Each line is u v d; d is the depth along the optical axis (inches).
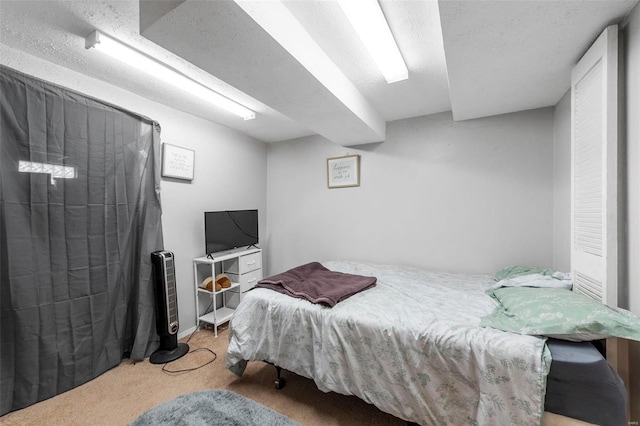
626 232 48.0
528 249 94.9
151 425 59.2
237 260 122.8
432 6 53.0
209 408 64.3
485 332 50.6
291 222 146.4
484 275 98.3
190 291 110.0
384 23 56.2
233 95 94.5
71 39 63.0
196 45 52.8
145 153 92.2
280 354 69.5
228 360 73.4
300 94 73.8
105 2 52.3
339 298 70.1
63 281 72.9
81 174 76.4
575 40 53.7
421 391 52.7
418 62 73.4
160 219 95.6
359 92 90.9
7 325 65.2
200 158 114.2
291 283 82.4
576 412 41.8
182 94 92.3
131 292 89.5
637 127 45.2
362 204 126.3
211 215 112.0
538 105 89.0
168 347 90.9
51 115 71.0
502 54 58.7
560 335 46.1
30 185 67.7
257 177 146.5
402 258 117.5
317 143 138.4
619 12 46.4
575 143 62.1
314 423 61.2
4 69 63.9
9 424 61.3
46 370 69.5
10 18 55.7
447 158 107.8
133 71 77.7
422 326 55.0
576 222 61.9
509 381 44.7
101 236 80.6
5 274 64.7
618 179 49.2
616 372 43.8
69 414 64.2
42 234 69.5
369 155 124.0
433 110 107.0
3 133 64.1
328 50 68.2
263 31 49.2
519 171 95.7
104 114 81.5
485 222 101.6
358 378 58.3
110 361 82.4
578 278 61.3
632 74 46.3
